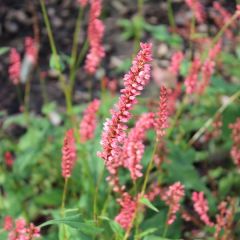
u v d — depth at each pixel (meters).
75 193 0.93
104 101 1.00
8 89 1.33
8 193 0.96
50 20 1.54
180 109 0.95
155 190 0.79
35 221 0.96
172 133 1.04
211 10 1.48
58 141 1.01
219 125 0.97
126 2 1.57
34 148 0.99
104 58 1.40
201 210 0.74
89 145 0.93
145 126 0.65
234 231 0.86
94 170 0.91
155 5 1.56
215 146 1.09
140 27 1.15
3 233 0.84
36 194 1.00
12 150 1.08
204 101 1.06
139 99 1.02
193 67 0.85
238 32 1.29
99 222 0.72
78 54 1.43
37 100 1.30
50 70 1.38
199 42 1.11
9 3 1.58
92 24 0.85
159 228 0.83
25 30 1.51
